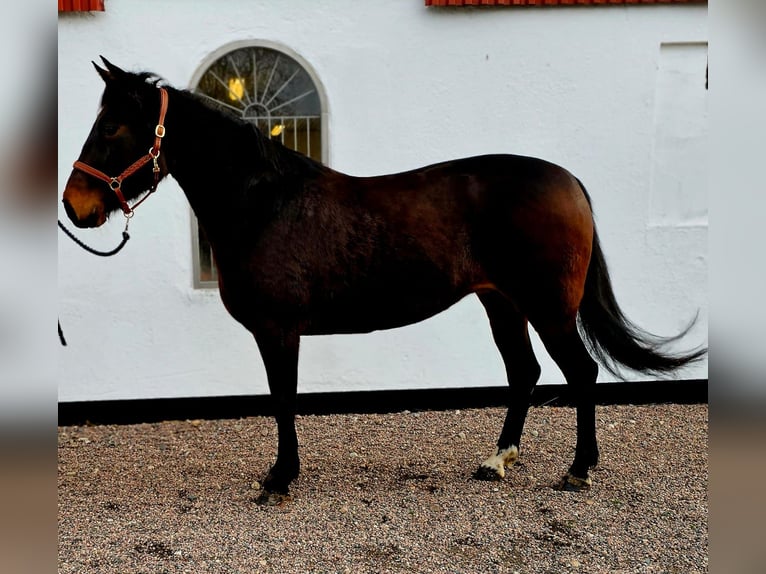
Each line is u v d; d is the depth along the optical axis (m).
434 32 4.00
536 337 4.32
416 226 2.73
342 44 3.99
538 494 2.96
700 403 4.47
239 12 3.94
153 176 2.65
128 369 4.12
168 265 4.07
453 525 2.66
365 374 4.23
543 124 4.11
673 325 4.28
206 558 2.43
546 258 2.72
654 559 2.41
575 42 4.04
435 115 4.08
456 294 2.84
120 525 2.71
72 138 3.96
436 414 4.23
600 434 3.84
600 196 4.18
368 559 2.41
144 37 3.92
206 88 4.07
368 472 3.27
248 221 2.67
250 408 4.26
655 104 4.13
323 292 2.73
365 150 4.08
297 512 2.79
